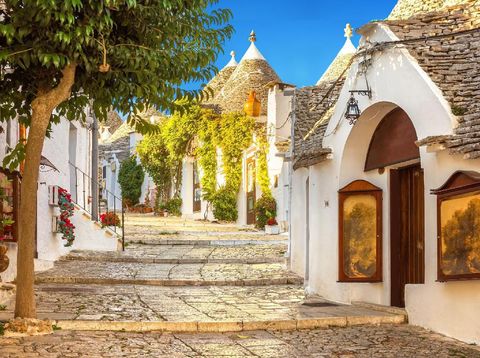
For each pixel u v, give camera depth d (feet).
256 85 109.29
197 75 31.83
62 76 29.94
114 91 31.04
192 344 28.76
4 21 28.50
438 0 44.96
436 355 27.04
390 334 31.71
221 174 105.81
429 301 33.01
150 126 33.42
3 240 40.83
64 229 57.11
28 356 24.85
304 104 55.93
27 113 32.30
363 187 40.65
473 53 34.45
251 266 58.59
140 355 26.07
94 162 72.43
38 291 42.37
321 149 44.04
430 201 33.12
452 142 30.25
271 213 88.17
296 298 43.80
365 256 40.42
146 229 88.94
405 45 35.47
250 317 34.76
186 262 60.44
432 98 32.73
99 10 26.73
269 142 87.71
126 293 43.34
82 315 33.63
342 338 30.68
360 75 40.14
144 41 30.25
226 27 31.37
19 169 45.85
